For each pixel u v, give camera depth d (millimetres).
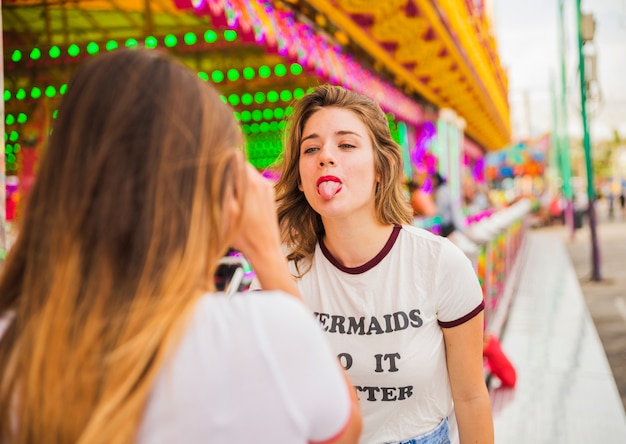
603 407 4191
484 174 33781
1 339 851
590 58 11531
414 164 14766
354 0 6012
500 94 18578
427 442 1545
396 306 1525
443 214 7961
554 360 5332
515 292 9016
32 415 779
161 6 6809
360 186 1526
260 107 11375
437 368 1551
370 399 1552
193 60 9383
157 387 771
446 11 6961
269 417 784
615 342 6707
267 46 5156
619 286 10703
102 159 807
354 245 1567
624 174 66000
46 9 6582
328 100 1593
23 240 866
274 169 1888
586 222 32125
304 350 818
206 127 856
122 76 841
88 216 801
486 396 1604
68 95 870
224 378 780
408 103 12953
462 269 1523
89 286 789
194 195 832
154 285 792
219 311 821
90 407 763
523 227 14359
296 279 1633
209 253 876
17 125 6367
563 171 29453
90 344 769
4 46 6496
